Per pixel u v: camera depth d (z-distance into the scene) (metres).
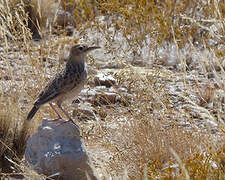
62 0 26.47
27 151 12.48
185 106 15.85
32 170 11.78
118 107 15.98
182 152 12.72
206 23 21.61
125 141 13.43
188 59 20.00
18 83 16.86
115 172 11.88
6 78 17.89
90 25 22.38
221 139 12.93
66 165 11.86
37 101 12.35
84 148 12.04
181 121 14.99
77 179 11.95
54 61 19.97
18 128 13.70
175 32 21.36
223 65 19.17
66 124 12.30
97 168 12.41
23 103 15.48
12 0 21.09
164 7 23.17
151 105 15.41
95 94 16.89
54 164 11.90
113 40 21.20
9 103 13.88
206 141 12.77
